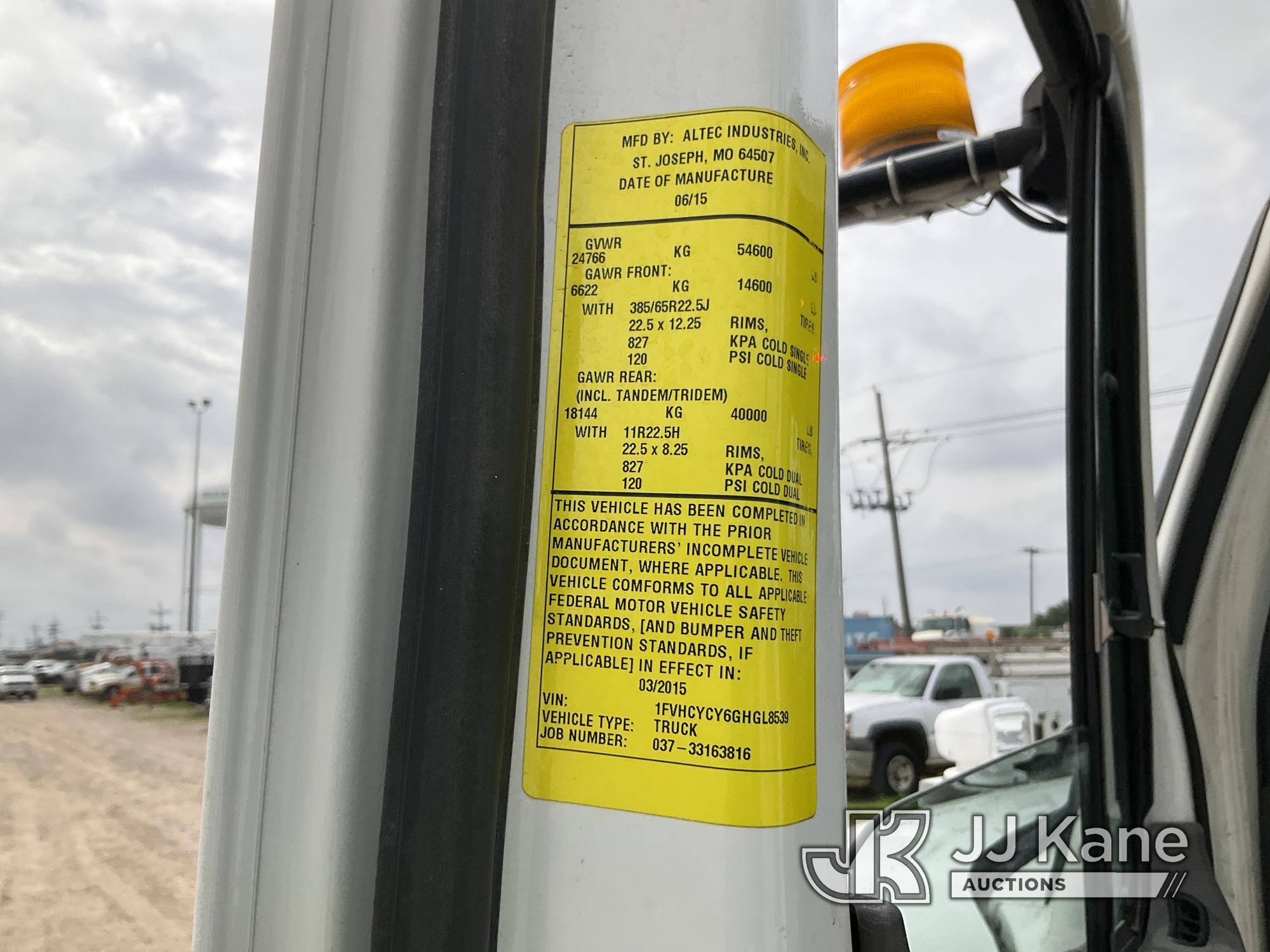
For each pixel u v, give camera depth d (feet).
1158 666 4.27
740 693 1.56
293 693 1.62
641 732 1.59
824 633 1.71
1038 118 4.77
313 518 1.65
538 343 1.70
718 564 1.59
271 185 1.74
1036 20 4.16
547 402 1.69
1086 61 4.40
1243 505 4.40
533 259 1.65
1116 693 4.34
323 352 1.68
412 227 1.67
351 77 1.73
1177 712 4.22
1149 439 4.42
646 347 1.66
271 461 1.68
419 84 1.70
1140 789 4.18
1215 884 3.91
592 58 1.76
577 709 1.62
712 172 1.67
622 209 1.70
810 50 1.79
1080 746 4.44
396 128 1.69
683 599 1.60
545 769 1.62
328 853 1.57
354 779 1.58
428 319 1.56
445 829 1.46
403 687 1.51
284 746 1.62
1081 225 4.58
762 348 1.63
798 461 1.66
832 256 1.84
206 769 1.66
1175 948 3.80
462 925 1.47
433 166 1.59
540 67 1.68
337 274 1.69
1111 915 4.15
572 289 1.71
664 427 1.63
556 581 1.66
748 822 1.53
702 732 1.57
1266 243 4.50
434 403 1.54
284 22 1.79
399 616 1.60
